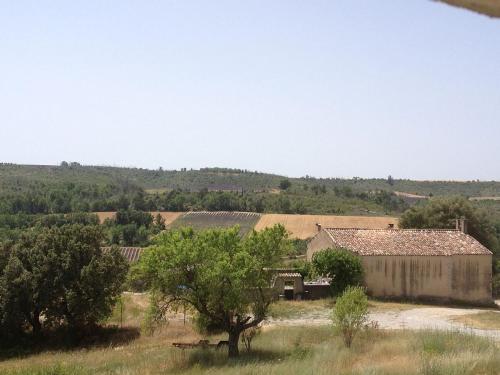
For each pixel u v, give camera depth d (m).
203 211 109.50
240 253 26.19
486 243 61.81
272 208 110.88
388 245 45.25
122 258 40.94
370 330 26.97
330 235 46.88
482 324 33.06
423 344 21.69
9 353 35.31
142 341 34.66
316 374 17.58
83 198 114.12
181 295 27.06
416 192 155.75
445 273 44.22
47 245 39.91
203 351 26.02
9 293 37.22
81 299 38.16
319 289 43.44
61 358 30.30
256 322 26.61
